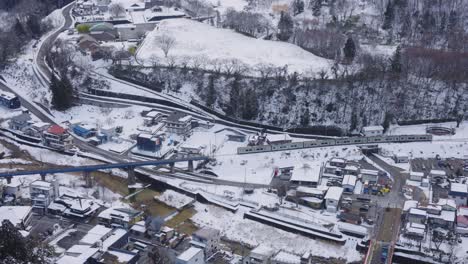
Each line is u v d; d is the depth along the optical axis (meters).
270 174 155.50
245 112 181.12
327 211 138.62
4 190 143.75
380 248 124.00
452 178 149.75
